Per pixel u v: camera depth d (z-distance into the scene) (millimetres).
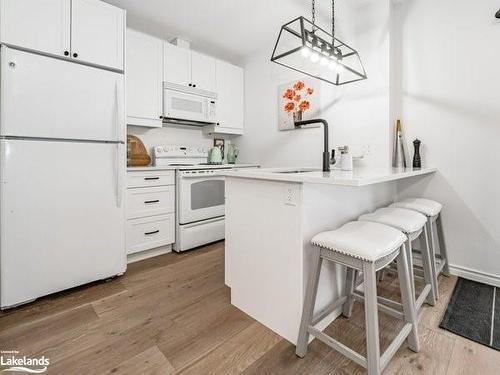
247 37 3025
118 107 2047
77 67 1842
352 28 2463
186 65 3033
